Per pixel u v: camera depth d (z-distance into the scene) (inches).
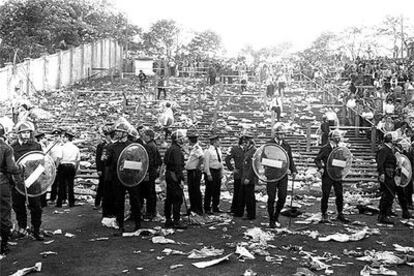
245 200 513.0
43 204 561.0
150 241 410.6
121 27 2598.4
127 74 2004.2
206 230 453.7
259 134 973.8
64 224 477.4
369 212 553.3
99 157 553.0
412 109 1023.6
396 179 504.7
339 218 499.5
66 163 555.2
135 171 433.7
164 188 639.1
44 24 1900.8
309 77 1608.0
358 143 933.2
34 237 414.0
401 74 1293.1
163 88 1295.5
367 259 362.6
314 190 693.9
